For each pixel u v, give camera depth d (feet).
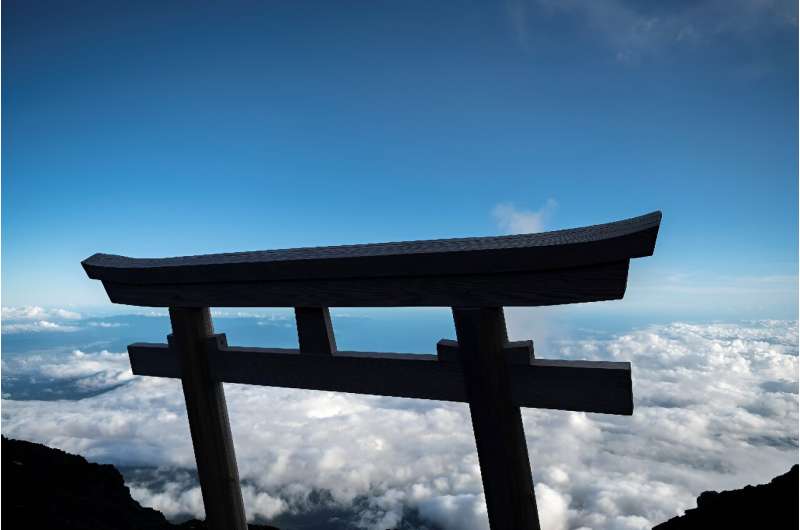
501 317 7.73
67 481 31.12
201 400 11.01
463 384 8.34
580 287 6.71
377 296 8.41
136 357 12.12
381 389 9.09
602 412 7.27
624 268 6.34
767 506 23.24
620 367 7.16
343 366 9.40
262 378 10.34
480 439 8.06
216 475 11.18
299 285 9.23
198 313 10.95
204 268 10.00
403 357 8.91
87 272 11.93
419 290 7.98
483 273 7.34
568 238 6.70
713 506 25.27
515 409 7.92
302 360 9.82
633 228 6.06
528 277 7.07
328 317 9.54
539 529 8.27
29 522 22.29
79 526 23.61
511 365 7.75
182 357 11.04
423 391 8.71
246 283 9.81
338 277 8.64
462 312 7.72
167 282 10.75
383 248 8.25
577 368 7.36
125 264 11.40
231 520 11.30
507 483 7.95
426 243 8.00
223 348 10.89
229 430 11.35
